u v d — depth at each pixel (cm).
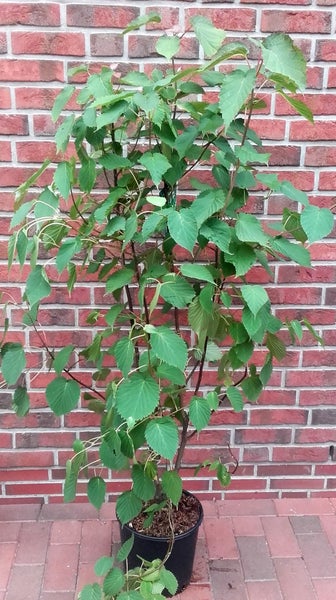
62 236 175
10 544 217
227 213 169
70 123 157
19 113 205
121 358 162
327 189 217
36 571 205
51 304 220
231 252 160
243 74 144
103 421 179
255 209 217
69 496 172
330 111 209
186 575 196
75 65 202
